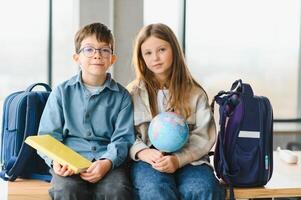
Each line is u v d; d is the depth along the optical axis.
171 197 1.66
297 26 4.00
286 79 4.05
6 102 2.06
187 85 1.94
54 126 1.83
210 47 3.93
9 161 1.91
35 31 3.69
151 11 3.76
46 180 1.90
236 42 3.96
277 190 1.80
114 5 3.53
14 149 1.94
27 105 1.93
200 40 3.90
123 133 1.85
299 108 4.07
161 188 1.66
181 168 1.79
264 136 1.78
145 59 1.92
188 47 3.90
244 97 1.78
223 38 3.93
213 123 1.89
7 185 1.85
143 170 1.75
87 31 1.83
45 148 1.69
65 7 3.69
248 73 4.01
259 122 1.78
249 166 1.78
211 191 1.67
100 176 1.68
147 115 1.89
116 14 3.54
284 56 4.03
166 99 1.93
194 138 1.83
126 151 1.81
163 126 1.73
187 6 3.83
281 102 4.05
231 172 1.78
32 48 3.71
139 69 1.98
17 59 3.70
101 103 1.87
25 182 1.88
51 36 3.71
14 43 3.68
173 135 1.72
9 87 3.72
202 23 3.88
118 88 1.90
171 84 1.92
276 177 1.97
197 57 3.93
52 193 1.68
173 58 1.93
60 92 1.87
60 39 3.72
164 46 1.89
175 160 1.74
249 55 3.99
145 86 1.94
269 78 4.04
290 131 3.81
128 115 1.89
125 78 3.57
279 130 3.81
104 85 1.87
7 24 3.64
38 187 1.81
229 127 1.78
